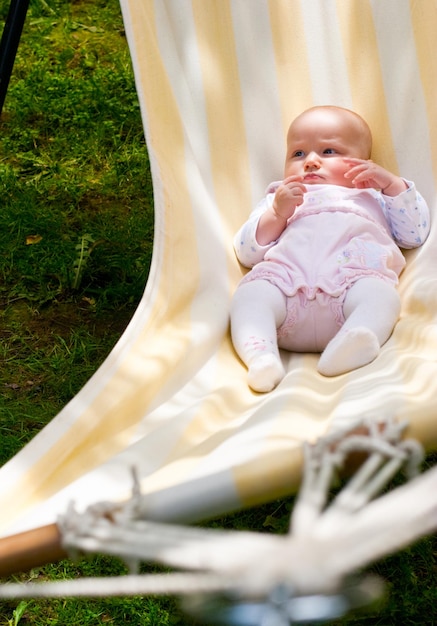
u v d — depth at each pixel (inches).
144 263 146.0
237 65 121.4
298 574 35.8
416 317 95.7
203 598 38.2
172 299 100.0
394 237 110.2
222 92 119.5
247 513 98.8
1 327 133.2
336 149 116.6
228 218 113.8
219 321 99.7
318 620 36.4
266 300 99.2
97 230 154.6
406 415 54.4
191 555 38.8
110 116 190.2
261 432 72.2
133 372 88.6
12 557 50.6
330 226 106.1
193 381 92.3
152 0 117.3
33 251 148.3
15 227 154.6
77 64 209.9
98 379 86.7
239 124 119.4
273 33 123.6
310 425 74.5
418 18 117.3
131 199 165.3
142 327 96.3
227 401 85.8
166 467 70.6
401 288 103.0
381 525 37.6
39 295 139.5
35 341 130.5
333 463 44.6
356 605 36.9
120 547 42.0
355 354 88.4
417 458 45.5
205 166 115.6
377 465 44.8
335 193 111.3
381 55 120.0
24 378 122.9
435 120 113.4
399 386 75.2
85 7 233.1
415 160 114.3
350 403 75.1
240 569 36.5
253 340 94.7
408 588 89.9
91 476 70.6
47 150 179.6
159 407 86.7
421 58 116.2
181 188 108.3
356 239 104.6
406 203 106.3
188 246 104.5
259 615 36.5
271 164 120.3
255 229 107.4
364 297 96.8
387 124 118.2
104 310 137.3
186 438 77.7
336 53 122.5
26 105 191.2
